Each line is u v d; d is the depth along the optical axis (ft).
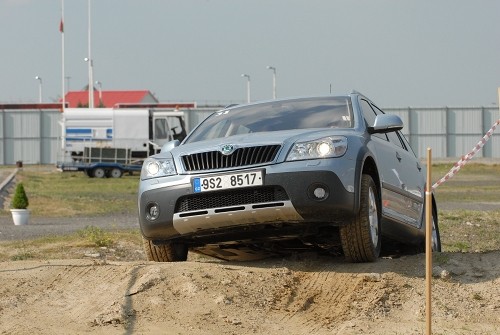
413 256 61.93
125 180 322.75
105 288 54.08
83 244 86.74
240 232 59.36
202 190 57.67
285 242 63.98
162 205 59.00
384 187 63.52
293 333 47.47
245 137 60.03
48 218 157.69
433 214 77.66
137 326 48.03
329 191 55.88
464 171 381.81
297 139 57.82
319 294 53.72
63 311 51.21
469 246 95.71
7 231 123.34
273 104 67.92
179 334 46.73
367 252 58.80
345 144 57.82
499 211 141.49
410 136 533.55
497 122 57.41
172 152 60.85
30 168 453.58
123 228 121.70
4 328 48.39
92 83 477.36
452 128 531.09
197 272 55.57
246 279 55.31
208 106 568.82
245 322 48.80
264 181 56.34
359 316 50.11
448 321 49.67
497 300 52.49
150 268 56.54
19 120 530.68
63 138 360.07
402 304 52.21
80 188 268.00
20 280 56.75
